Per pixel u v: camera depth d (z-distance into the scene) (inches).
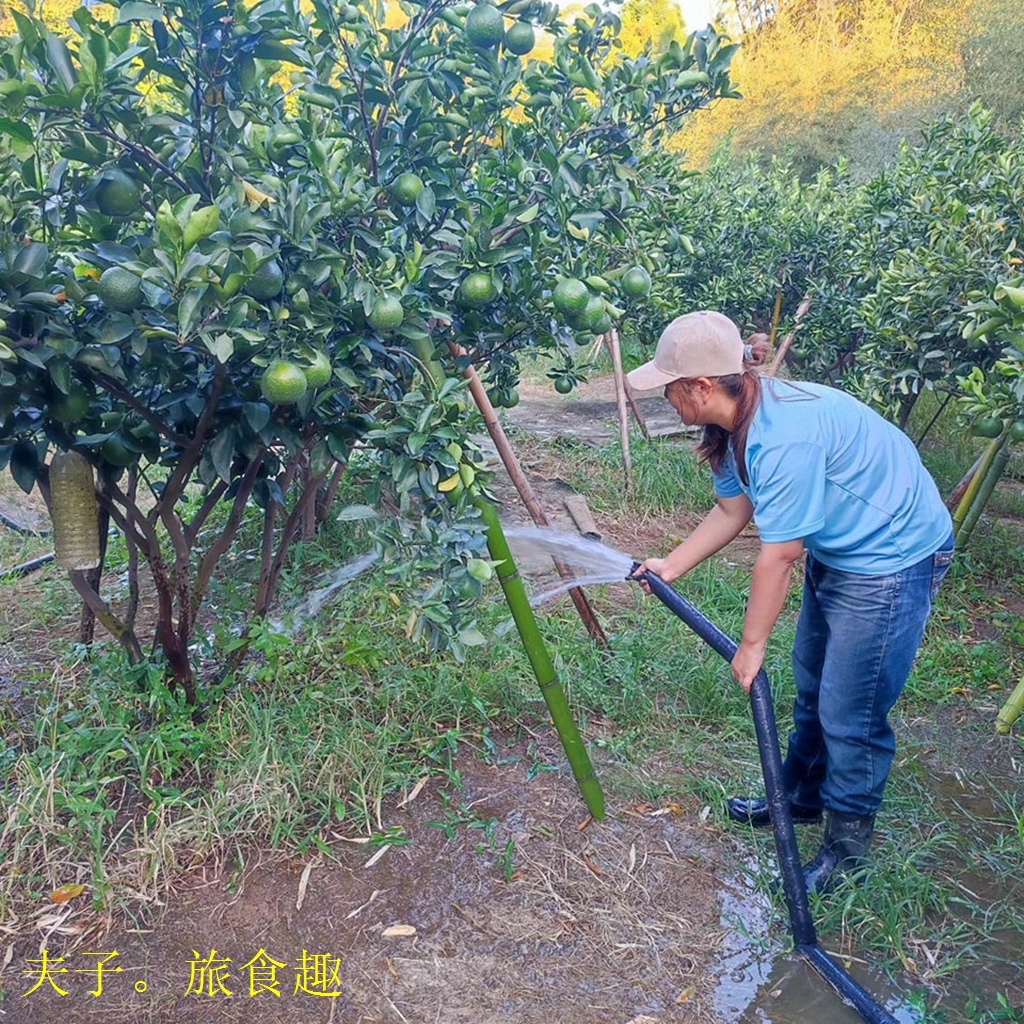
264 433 111.6
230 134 112.9
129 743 124.8
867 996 96.7
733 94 134.0
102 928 103.9
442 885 111.8
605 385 411.8
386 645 153.3
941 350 201.0
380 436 104.2
